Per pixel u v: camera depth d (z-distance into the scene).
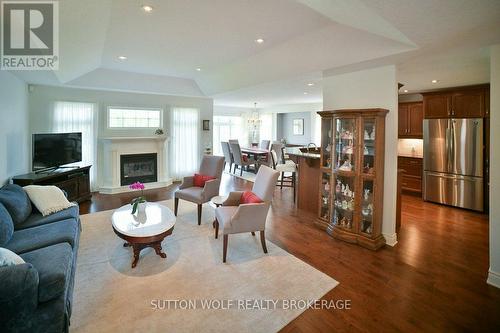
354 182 3.60
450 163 5.26
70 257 2.21
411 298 2.40
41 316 1.69
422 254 3.26
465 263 3.04
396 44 2.88
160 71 5.73
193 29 3.30
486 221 4.48
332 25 3.13
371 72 3.62
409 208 5.21
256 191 3.50
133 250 2.93
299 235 3.81
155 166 6.79
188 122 7.50
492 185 2.61
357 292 2.47
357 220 3.56
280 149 7.69
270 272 2.80
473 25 2.19
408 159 6.17
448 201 5.32
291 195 6.07
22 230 2.69
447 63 3.44
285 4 2.63
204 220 4.33
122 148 6.21
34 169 4.52
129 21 3.08
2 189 2.98
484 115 4.84
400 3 1.88
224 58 4.65
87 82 5.43
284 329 2.01
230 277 2.69
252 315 2.15
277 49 4.02
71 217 3.10
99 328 1.98
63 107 5.66
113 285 2.52
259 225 3.17
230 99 8.57
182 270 2.80
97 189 6.16
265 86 5.71
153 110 6.94
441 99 5.34
